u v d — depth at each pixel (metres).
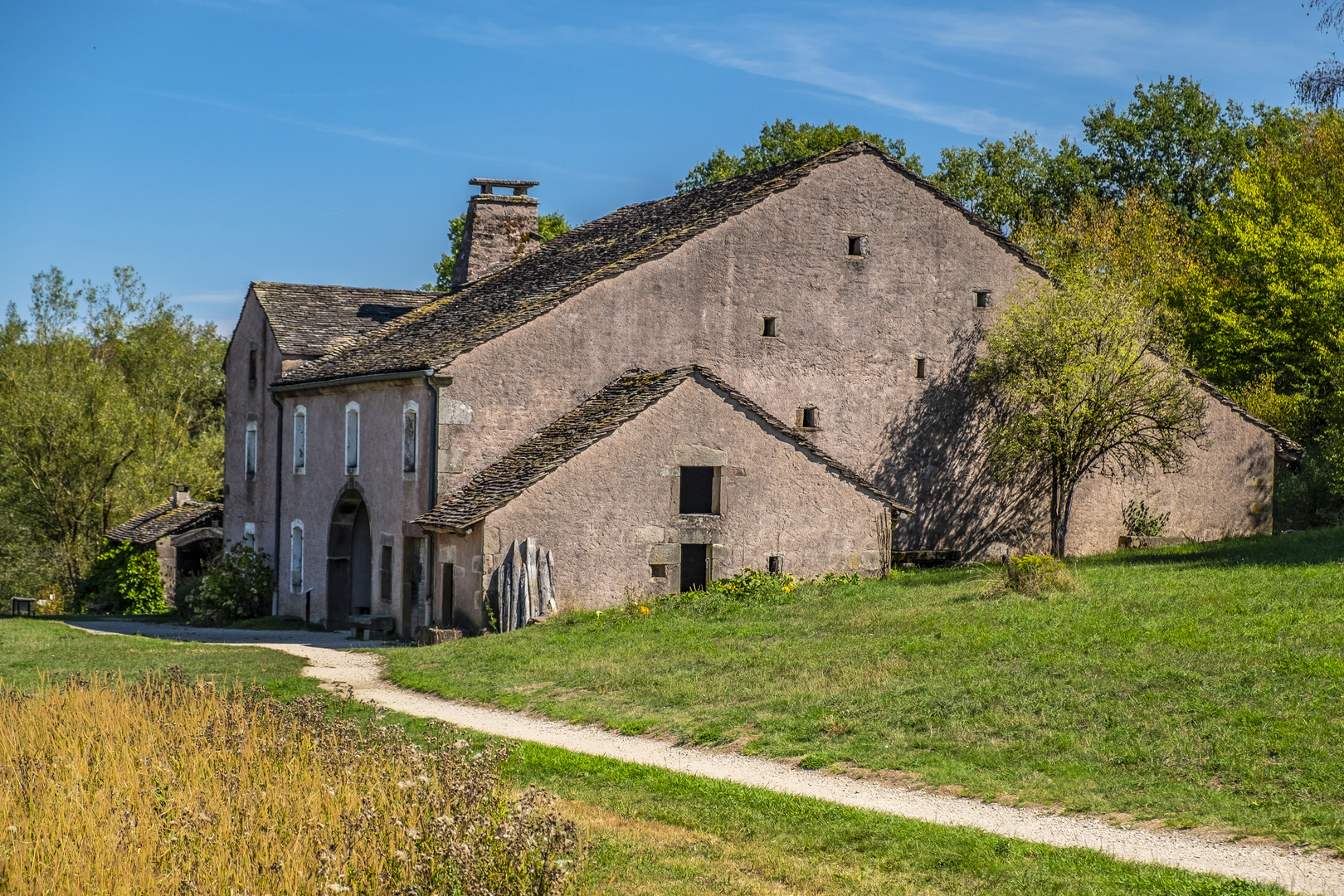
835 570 24.38
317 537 29.12
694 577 24.56
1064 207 51.75
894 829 9.55
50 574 49.94
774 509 23.97
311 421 29.84
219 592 31.28
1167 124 51.69
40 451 49.69
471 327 26.06
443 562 23.36
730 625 19.20
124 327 60.62
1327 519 30.02
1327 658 12.42
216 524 40.53
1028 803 10.17
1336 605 14.88
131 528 42.81
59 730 11.22
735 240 26.72
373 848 7.97
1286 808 9.38
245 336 34.72
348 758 10.21
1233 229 38.12
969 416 28.89
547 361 24.78
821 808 10.20
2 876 7.61
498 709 15.47
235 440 35.44
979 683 13.45
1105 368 27.47
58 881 7.53
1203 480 30.02
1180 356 29.06
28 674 17.97
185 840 8.28
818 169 27.59
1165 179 50.75
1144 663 13.19
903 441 28.12
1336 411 31.34
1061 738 11.51
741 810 10.30
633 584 22.78
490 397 24.22
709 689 15.11
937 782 10.90
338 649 22.20
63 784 9.44
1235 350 36.31
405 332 29.45
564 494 22.30
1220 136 51.09
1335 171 38.06
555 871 7.78
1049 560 19.16
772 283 27.05
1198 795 9.88
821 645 16.69
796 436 24.22
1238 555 21.88
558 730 14.07
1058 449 27.77
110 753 10.30
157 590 40.16
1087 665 13.45
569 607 22.19
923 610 18.06
